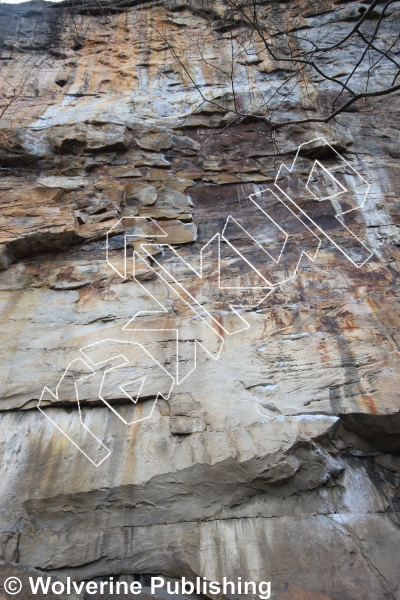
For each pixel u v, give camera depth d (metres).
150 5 11.22
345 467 4.37
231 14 10.20
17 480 4.21
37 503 4.05
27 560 3.74
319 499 4.09
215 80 9.23
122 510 4.03
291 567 3.62
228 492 4.09
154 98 8.90
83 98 8.98
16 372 5.00
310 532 3.84
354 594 3.45
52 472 4.24
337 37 9.77
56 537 3.89
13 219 6.33
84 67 9.83
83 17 11.12
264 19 10.20
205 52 9.94
